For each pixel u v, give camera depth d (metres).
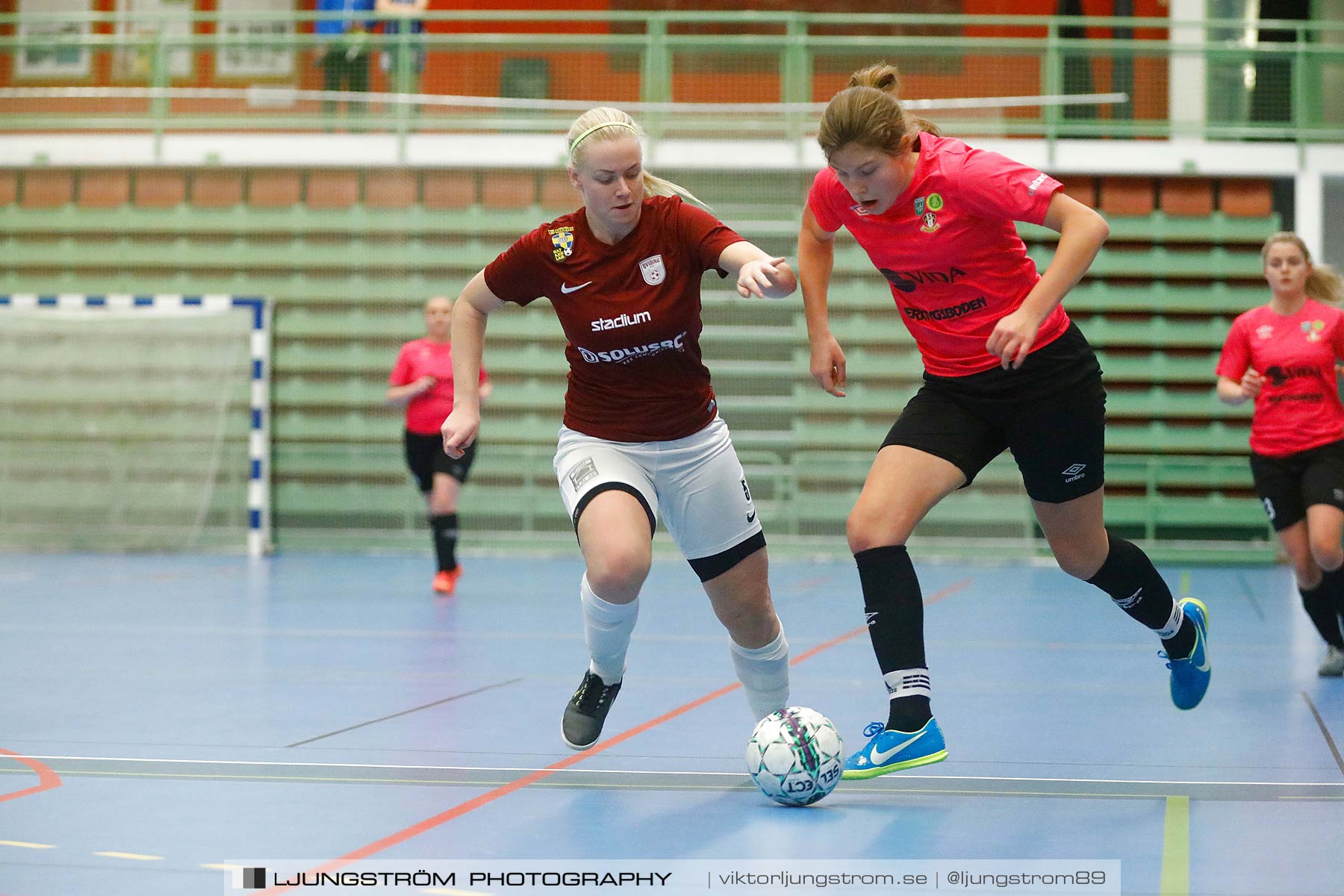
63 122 22.31
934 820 5.23
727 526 5.83
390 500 21.64
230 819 5.20
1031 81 21.03
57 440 21.83
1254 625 12.74
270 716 7.61
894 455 5.87
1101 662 10.12
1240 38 22.73
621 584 5.49
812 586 16.58
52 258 22.53
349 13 21.06
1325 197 22.55
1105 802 5.55
